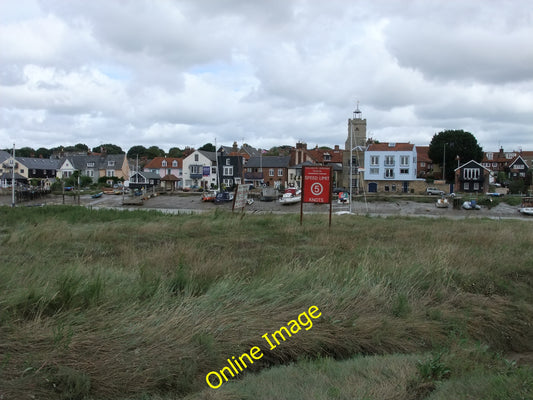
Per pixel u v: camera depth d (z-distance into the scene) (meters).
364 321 6.19
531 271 9.95
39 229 14.67
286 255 10.47
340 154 92.88
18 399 3.79
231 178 87.50
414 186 75.50
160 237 14.55
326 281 7.40
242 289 6.67
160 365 4.57
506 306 7.89
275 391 4.36
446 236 14.47
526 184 84.75
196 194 70.25
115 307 5.63
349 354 5.68
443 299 7.72
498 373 4.82
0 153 97.75
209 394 4.27
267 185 87.38
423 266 8.85
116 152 155.50
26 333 4.68
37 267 7.36
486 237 14.14
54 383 4.07
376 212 49.75
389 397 4.23
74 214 24.34
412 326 6.41
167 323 5.23
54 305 5.56
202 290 6.72
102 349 4.62
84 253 10.88
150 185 86.94
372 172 77.19
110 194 70.00
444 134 94.44
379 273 8.05
